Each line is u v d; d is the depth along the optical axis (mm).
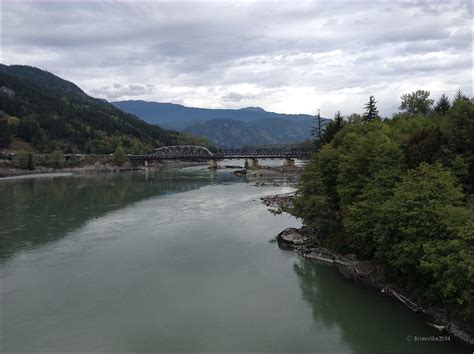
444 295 28531
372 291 37625
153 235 59062
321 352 27875
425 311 32531
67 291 38250
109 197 100375
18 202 91875
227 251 50812
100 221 69188
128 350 28156
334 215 50625
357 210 40875
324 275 42125
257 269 44219
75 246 53312
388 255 36031
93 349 28250
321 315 33188
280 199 89562
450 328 29719
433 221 32250
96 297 36844
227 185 126938
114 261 47062
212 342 29172
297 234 54906
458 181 39062
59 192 111750
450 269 27906
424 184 34656
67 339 29578
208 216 73000
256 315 33344
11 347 28531
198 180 147250
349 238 44250
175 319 32656
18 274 42781
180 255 49312
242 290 38438
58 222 68375
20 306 35000
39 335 30125
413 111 87250
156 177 164000
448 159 41625
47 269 44344
